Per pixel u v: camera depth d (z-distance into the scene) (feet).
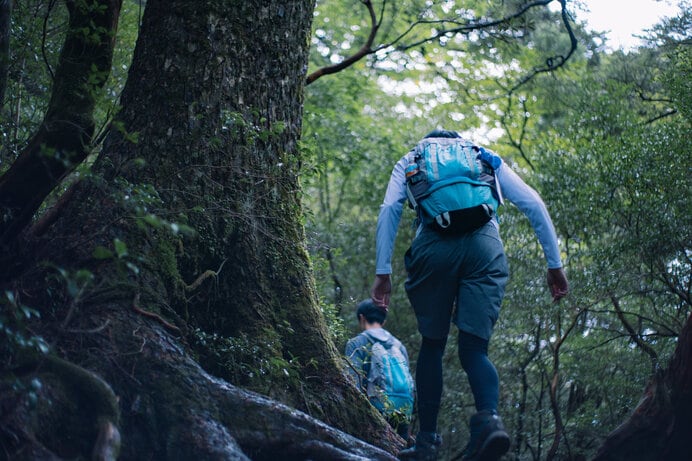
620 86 23.95
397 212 10.85
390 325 27.27
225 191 12.10
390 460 9.76
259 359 11.48
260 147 12.67
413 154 11.03
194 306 11.45
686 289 19.34
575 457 19.13
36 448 7.94
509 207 23.03
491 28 25.11
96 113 16.53
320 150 31.50
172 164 11.85
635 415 12.54
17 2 13.75
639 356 20.08
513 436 21.15
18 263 10.15
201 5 12.59
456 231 10.34
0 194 9.97
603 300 20.31
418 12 29.86
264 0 13.01
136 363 9.58
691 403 12.07
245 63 12.73
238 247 12.03
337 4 38.99
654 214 18.52
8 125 12.17
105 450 8.05
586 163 20.97
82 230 10.66
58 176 10.21
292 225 12.82
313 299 12.62
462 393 23.04
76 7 10.79
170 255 11.07
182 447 9.07
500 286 10.38
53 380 8.57
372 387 14.89
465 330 10.14
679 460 12.23
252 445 9.38
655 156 18.84
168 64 12.38
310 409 11.61
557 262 10.66
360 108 39.22
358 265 29.14
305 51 13.66
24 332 9.06
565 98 34.37
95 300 9.96
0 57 10.36
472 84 39.09
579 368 20.99
